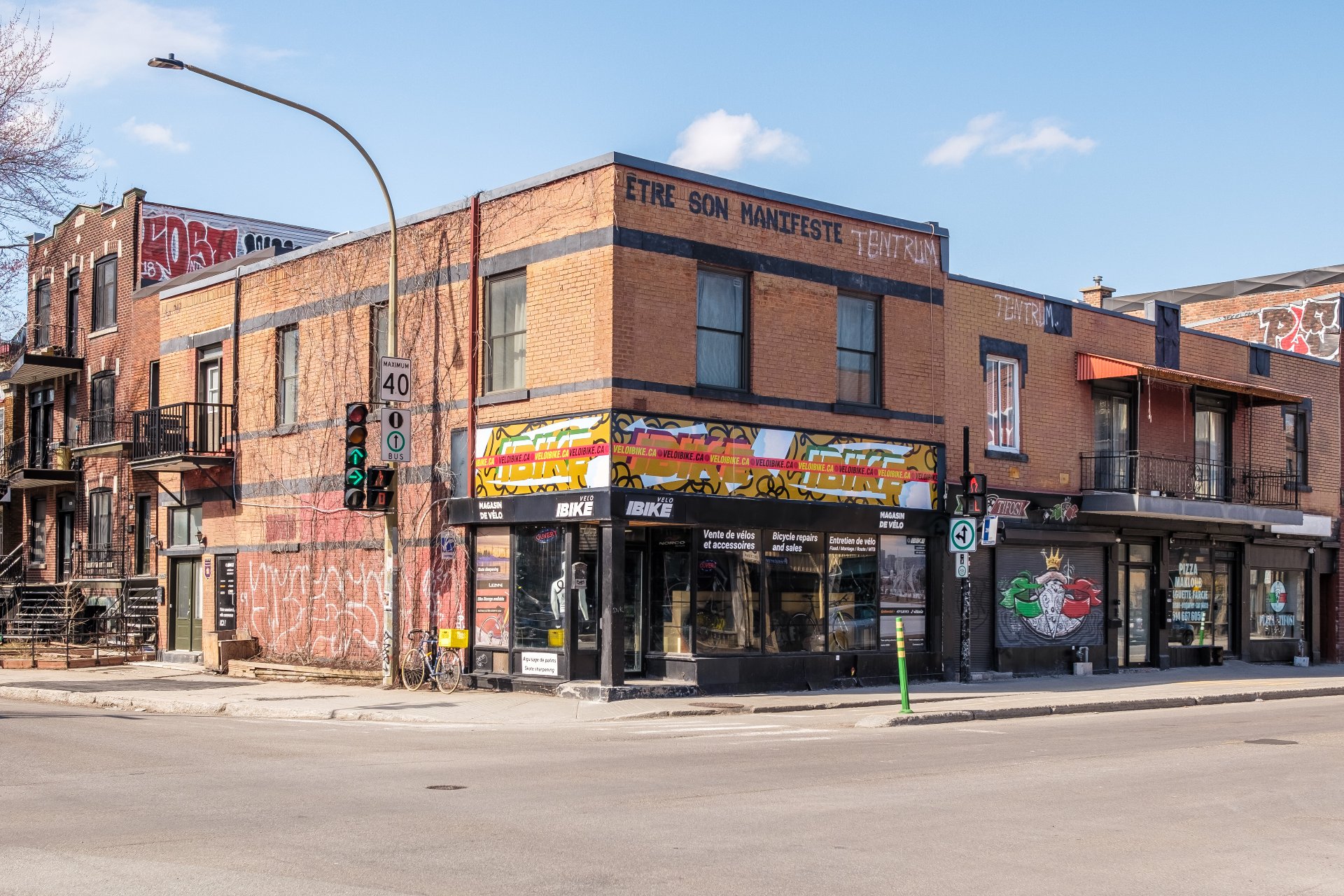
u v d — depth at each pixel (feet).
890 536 77.41
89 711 64.80
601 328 65.46
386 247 79.97
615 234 65.36
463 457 73.31
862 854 27.25
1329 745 49.26
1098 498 87.71
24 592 118.11
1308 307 119.96
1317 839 29.99
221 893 23.13
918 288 79.05
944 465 79.61
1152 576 95.86
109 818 30.91
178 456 90.12
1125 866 26.66
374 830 29.40
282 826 29.84
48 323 128.36
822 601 73.67
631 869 25.41
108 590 108.99
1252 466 102.94
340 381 82.79
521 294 71.20
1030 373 86.12
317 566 83.66
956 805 33.60
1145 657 95.04
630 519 65.62
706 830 29.71
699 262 68.95
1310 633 109.60
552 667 67.92
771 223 71.92
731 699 66.28
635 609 70.03
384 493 69.10
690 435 67.41
